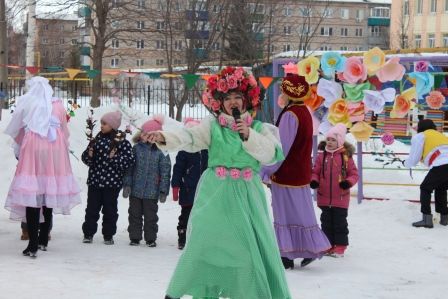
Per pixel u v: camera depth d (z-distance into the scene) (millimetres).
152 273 7301
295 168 7660
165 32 24969
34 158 7832
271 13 27453
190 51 24969
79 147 14734
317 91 12211
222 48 25250
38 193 7828
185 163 8828
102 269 7414
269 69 24297
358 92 12125
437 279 7625
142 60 44562
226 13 25594
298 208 7676
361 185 12828
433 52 20078
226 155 5281
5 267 7246
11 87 23703
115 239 9477
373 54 11961
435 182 10797
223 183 5242
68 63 42219
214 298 5160
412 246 9523
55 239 9203
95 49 23609
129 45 33438
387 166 16438
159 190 9016
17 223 10180
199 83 25500
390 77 11969
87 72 12078
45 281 6637
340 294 6699
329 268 8070
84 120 15609
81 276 6965
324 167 8750
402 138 18609
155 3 28578
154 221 9016
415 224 10930
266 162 5332
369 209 12227
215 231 5098
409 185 13391
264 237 5207
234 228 5117
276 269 5195
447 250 9297
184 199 8773
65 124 8305
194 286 5090
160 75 12734
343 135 8734
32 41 31203
